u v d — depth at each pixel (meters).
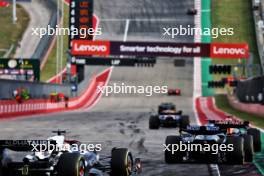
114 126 154.50
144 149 93.12
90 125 158.75
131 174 50.56
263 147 94.81
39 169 44.66
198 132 69.50
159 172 64.75
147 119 197.88
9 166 46.38
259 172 64.50
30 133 125.94
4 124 159.00
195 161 68.38
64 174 42.59
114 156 48.66
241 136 71.44
